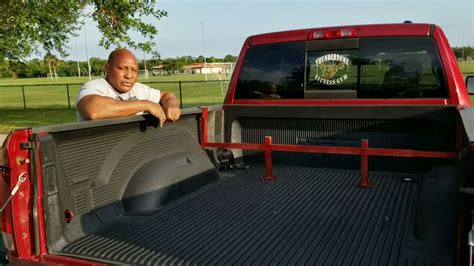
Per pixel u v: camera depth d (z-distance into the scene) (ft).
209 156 13.57
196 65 332.19
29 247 7.74
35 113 71.61
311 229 9.04
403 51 12.69
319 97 13.64
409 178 12.40
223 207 10.56
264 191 11.79
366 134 13.23
